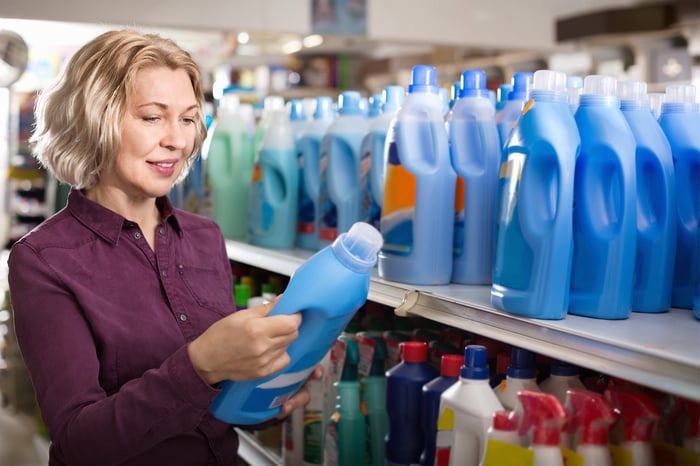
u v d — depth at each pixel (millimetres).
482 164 1803
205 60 5613
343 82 6434
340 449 1895
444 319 1574
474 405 1399
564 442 1278
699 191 1569
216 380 1300
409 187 1784
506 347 1716
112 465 1336
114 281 1521
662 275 1502
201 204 3014
